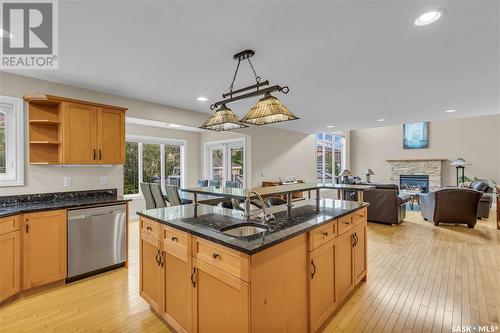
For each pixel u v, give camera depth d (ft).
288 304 5.57
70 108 9.80
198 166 24.40
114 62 8.28
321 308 6.64
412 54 7.80
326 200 10.21
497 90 11.39
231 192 7.42
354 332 6.64
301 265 5.98
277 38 6.83
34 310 7.64
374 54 7.82
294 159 24.85
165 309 6.75
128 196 20.16
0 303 7.68
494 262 11.19
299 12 5.68
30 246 8.38
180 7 5.44
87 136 10.23
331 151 32.50
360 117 17.51
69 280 9.36
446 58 8.11
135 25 6.14
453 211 17.13
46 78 9.68
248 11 5.63
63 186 10.46
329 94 11.98
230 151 22.33
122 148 11.30
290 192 7.93
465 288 8.87
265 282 4.96
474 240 14.44
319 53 7.72
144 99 12.66
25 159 9.48
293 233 5.60
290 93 11.82
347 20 6.01
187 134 23.49
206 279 5.54
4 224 7.71
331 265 7.11
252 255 4.65
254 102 13.15
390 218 17.79
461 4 5.42
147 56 7.84
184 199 12.30
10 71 8.98
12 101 9.25
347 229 8.02
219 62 8.30
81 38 6.76
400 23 6.14
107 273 10.19
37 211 8.51
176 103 13.44
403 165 32.37
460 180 27.84
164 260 6.76
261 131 20.93
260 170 20.72
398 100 13.07
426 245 13.60
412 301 8.07
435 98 12.70
